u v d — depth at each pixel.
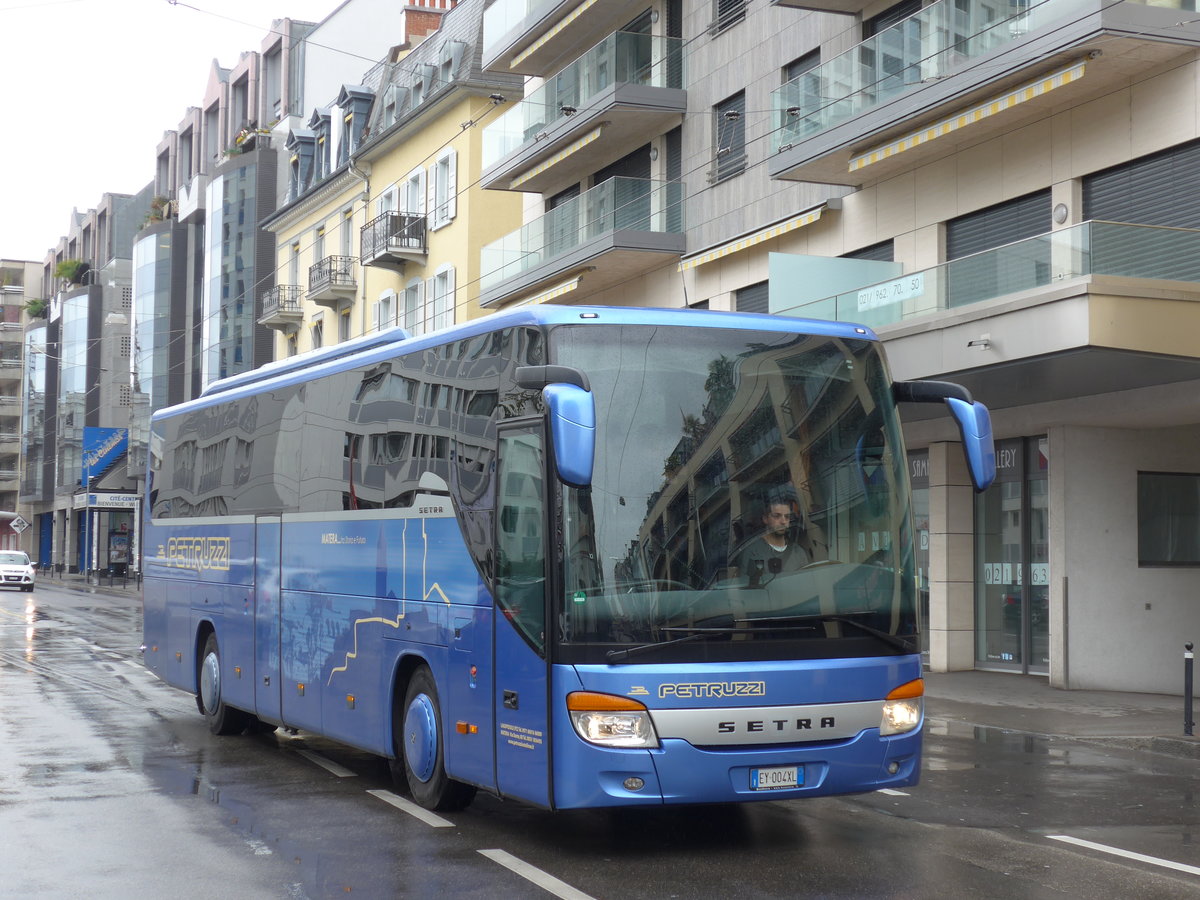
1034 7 17.14
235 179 64.06
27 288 113.44
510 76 39.31
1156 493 19.30
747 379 8.32
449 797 9.62
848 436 8.46
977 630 21.03
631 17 29.39
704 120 26.64
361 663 10.73
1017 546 20.28
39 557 99.56
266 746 13.35
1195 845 8.66
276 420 13.02
